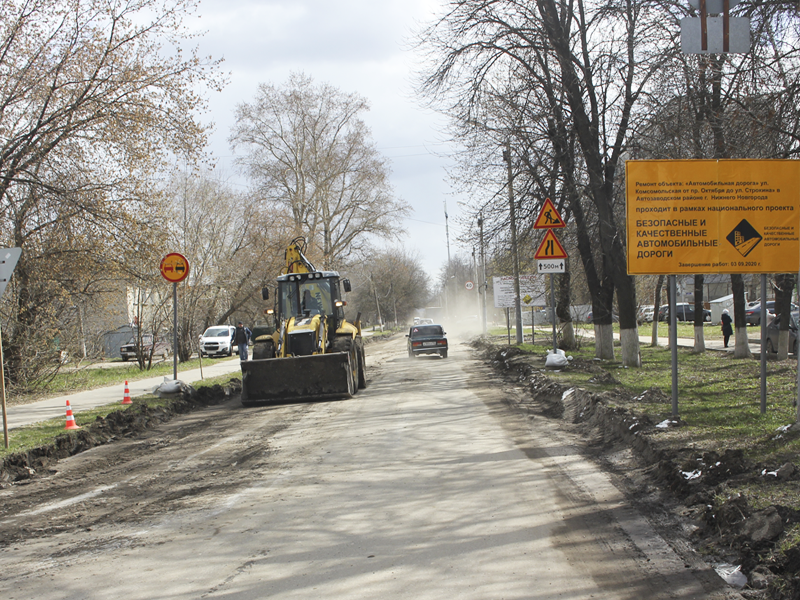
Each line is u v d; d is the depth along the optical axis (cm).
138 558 513
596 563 459
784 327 1720
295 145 4472
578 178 1905
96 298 2109
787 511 465
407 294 10700
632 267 874
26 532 604
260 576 462
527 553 484
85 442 1038
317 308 1672
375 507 617
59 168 1739
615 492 630
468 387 1599
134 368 2886
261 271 3822
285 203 4456
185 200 3406
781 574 409
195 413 1395
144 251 1784
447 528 549
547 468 738
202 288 3428
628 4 1542
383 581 444
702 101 1341
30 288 1853
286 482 730
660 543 490
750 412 897
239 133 4394
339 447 912
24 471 855
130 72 1675
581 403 1087
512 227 2020
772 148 1054
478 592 420
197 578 464
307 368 1469
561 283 2497
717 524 493
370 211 4706
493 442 898
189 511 639
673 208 867
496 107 1830
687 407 966
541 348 2522
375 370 2366
